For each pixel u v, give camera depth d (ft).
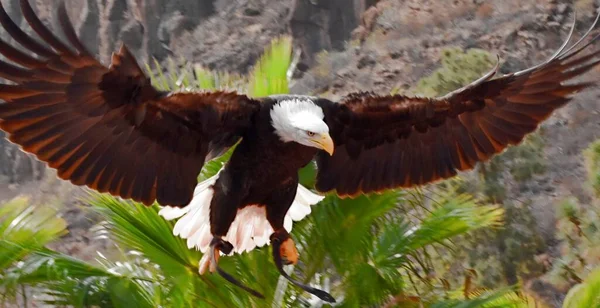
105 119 28.43
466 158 33.99
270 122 30.25
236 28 130.41
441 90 85.81
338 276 42.96
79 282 38.63
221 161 39.40
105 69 26.76
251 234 32.86
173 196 30.60
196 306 40.37
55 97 26.91
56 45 25.55
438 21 117.70
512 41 111.04
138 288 39.34
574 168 84.02
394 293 41.16
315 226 40.40
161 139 29.94
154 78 42.70
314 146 29.55
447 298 44.09
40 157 27.81
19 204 40.83
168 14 134.31
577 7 111.24
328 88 114.83
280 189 31.78
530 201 78.95
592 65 32.24
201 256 39.65
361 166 34.42
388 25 120.06
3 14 24.72
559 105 32.89
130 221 39.63
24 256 39.24
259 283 40.50
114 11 136.46
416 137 34.01
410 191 42.34
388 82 112.47
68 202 103.24
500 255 70.69
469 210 42.83
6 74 25.72
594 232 72.54
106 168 29.17
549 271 72.23
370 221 40.81
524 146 82.53
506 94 32.99
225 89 29.73
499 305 40.88
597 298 41.81
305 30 125.90
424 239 42.06
